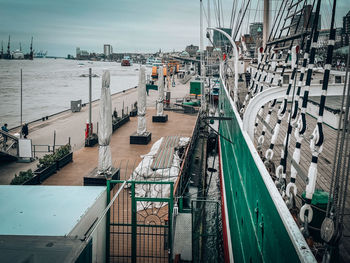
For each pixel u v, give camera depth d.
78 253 4.56
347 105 2.98
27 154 17.12
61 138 23.72
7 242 4.80
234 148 11.32
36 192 8.43
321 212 4.13
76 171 15.00
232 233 10.58
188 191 14.59
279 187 5.19
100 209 8.48
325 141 8.77
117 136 22.52
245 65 25.75
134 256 8.84
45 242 4.80
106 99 12.35
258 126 11.15
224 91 19.36
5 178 14.57
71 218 7.01
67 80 139.25
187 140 18.95
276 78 14.66
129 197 11.96
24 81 123.00
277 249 4.41
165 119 28.25
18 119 41.69
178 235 9.45
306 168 6.98
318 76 13.38
